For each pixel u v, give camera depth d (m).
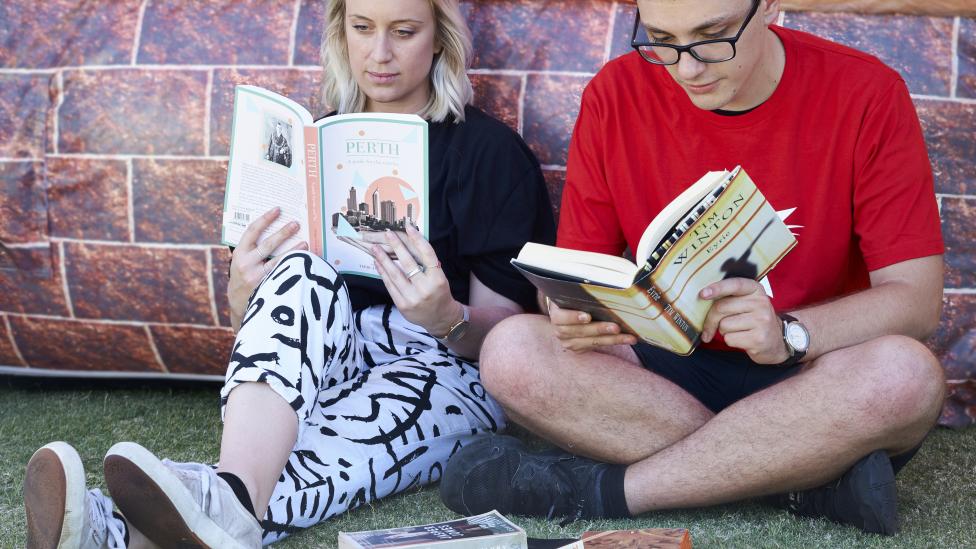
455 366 2.13
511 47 2.41
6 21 2.54
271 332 1.71
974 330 2.35
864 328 1.73
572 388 1.83
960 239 2.33
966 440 2.31
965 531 1.75
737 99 1.85
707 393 1.94
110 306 2.57
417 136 1.92
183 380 2.75
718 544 1.69
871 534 1.73
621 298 1.55
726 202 1.54
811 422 1.66
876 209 1.82
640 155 1.96
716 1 1.60
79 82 2.51
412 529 1.59
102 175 2.51
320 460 1.83
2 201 2.54
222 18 2.48
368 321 2.18
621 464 1.83
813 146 1.85
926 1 2.29
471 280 2.27
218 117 2.46
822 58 1.87
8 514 1.87
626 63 2.00
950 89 2.30
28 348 2.65
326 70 2.34
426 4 2.16
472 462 1.81
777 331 1.64
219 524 1.50
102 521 1.49
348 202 1.97
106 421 2.47
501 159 2.23
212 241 2.49
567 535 1.75
